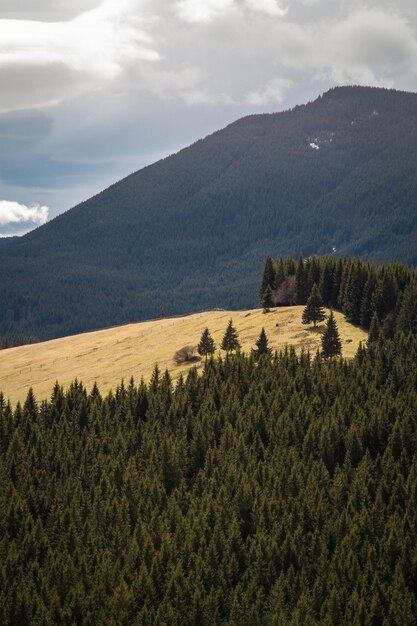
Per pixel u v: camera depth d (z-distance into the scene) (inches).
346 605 4827.8
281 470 6565.0
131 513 6259.8
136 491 6432.1
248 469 6643.7
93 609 5054.1
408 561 5255.9
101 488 6688.0
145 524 5885.8
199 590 4899.1
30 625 4972.9
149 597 5118.1
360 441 6939.0
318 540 5536.4
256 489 6156.5
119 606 4972.9
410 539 5462.6
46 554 5753.0
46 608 5029.5
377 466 6604.3
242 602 4909.0
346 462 6756.9
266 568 5280.5
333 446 6988.2
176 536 5713.6
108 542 5885.8
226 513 5969.5
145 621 4842.5
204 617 4827.8
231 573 5315.0
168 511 6087.6
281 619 4719.5
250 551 5423.2
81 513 6299.2
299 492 6156.5
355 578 5098.4
